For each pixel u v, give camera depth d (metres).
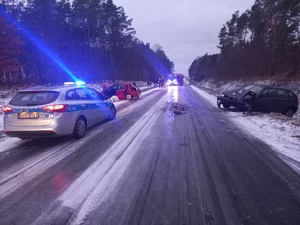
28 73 32.31
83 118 7.77
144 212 3.48
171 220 3.30
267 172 4.91
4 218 3.35
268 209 3.57
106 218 3.34
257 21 40.50
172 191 4.10
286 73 29.89
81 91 8.27
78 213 3.46
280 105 13.08
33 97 6.77
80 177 4.62
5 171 4.93
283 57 32.62
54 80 32.25
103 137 7.57
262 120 10.71
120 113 12.60
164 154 5.96
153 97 23.06
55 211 3.50
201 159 5.64
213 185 4.32
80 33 44.31
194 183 4.40
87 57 43.38
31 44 25.14
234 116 11.86
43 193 4.02
